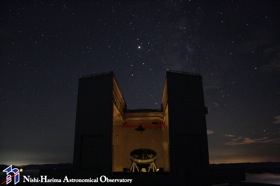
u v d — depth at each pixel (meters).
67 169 16.34
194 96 18.41
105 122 17.25
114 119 24.30
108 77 18.23
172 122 17.52
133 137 27.16
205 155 17.03
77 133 17.61
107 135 16.88
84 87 18.62
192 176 15.56
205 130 17.67
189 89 18.53
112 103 17.66
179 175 16.20
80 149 17.22
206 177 15.80
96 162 16.59
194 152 17.22
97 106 17.83
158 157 26.33
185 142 17.38
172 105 17.91
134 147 26.75
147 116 25.86
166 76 18.62
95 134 17.19
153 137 27.08
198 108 18.14
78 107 18.20
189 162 16.89
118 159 26.06
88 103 18.11
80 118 17.91
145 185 15.50
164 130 25.30
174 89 18.31
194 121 17.77
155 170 21.06
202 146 17.25
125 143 26.88
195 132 17.55
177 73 18.80
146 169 21.22
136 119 26.56
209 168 16.78
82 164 16.92
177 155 16.77
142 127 25.30
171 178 16.03
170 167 16.42
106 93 17.89
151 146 26.77
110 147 16.52
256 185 16.16
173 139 17.12
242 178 16.52
